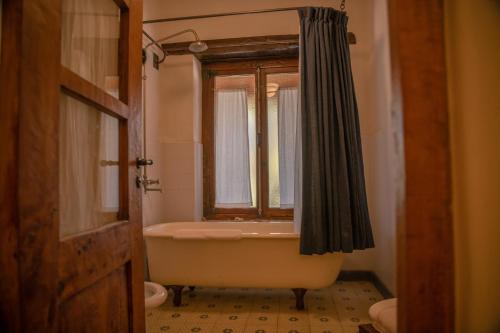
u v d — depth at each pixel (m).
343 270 2.78
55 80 0.71
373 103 2.64
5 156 0.59
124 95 1.08
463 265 0.63
